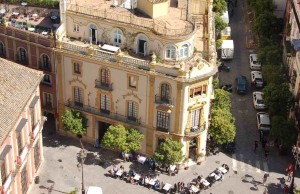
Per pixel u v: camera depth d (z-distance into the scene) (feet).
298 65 319.68
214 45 289.74
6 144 238.89
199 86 276.21
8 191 245.65
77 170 294.66
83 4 293.23
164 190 282.97
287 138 298.35
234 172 298.15
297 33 338.13
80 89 298.76
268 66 345.10
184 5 296.92
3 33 306.55
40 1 332.80
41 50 299.17
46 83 307.78
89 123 306.55
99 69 287.48
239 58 396.78
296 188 284.41
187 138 289.33
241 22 444.96
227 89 359.46
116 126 292.40
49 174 290.35
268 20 396.37
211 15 315.37
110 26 286.05
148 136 295.28
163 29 272.31
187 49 278.46
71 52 287.89
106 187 285.02
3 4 335.47
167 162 284.41
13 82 255.50
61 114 310.86
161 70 272.92
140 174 294.05
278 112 316.60
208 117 297.12
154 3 278.87
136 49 286.46
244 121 336.29
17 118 243.81
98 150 308.60
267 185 290.56
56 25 316.40
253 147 316.19
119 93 289.94
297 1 358.43
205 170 298.76
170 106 279.08
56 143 311.47
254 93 351.05
